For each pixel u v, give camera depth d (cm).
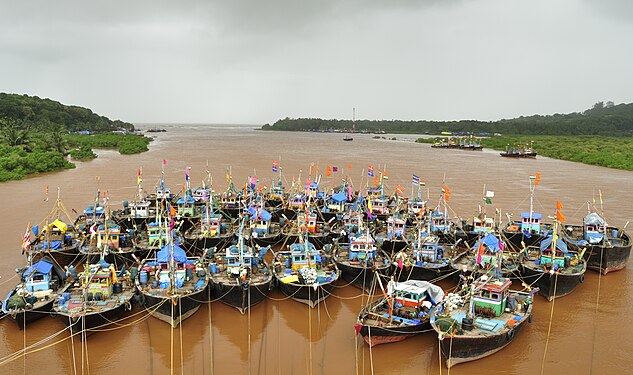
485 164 18338
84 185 12112
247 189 9881
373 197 9200
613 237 6744
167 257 5181
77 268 6141
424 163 18375
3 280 5650
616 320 4894
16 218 8575
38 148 18088
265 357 4228
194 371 3997
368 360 4188
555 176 14812
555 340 4497
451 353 4000
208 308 5094
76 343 4397
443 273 5744
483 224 7256
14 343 4375
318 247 7206
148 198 9725
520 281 5634
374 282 5278
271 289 5347
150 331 4619
